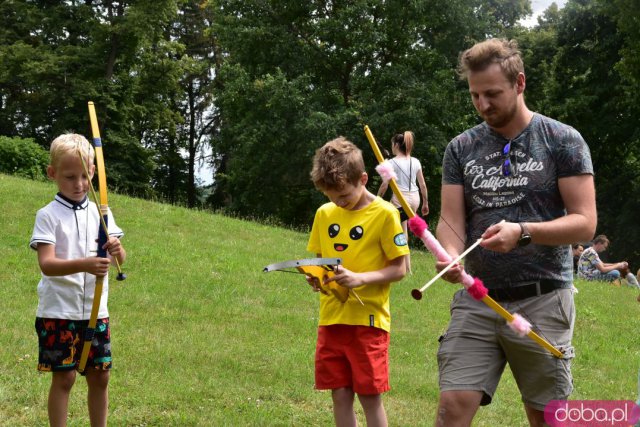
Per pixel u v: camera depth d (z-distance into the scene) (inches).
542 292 129.3
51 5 1229.1
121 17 1170.6
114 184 1188.5
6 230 408.2
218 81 1435.8
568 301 131.0
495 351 132.1
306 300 335.9
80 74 1169.4
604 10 971.9
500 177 130.8
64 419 151.3
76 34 1222.3
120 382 201.9
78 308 150.1
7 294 294.4
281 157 1016.2
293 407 196.7
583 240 124.9
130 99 1219.9
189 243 434.6
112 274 344.5
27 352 221.0
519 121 130.7
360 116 945.5
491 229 122.7
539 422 132.8
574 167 127.0
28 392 187.2
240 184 1157.1
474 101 129.8
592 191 127.1
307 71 1034.1
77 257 151.6
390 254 151.3
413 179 362.6
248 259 413.4
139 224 468.1
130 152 1213.7
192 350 239.0
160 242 425.4
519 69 127.2
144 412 182.4
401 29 1011.9
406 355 265.6
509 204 130.1
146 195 1238.9
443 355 133.5
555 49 1182.9
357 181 152.3
